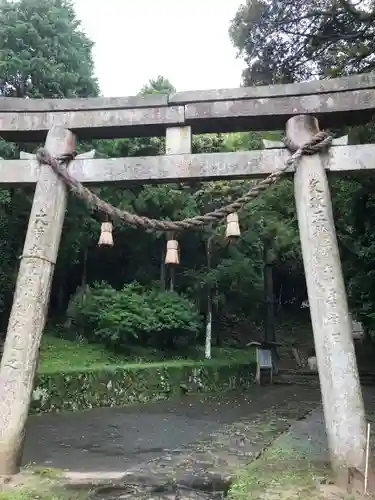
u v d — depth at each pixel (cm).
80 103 723
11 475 591
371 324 1376
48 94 1661
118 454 843
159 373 1592
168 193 1989
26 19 1655
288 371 2234
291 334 3042
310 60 1381
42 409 1227
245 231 2100
